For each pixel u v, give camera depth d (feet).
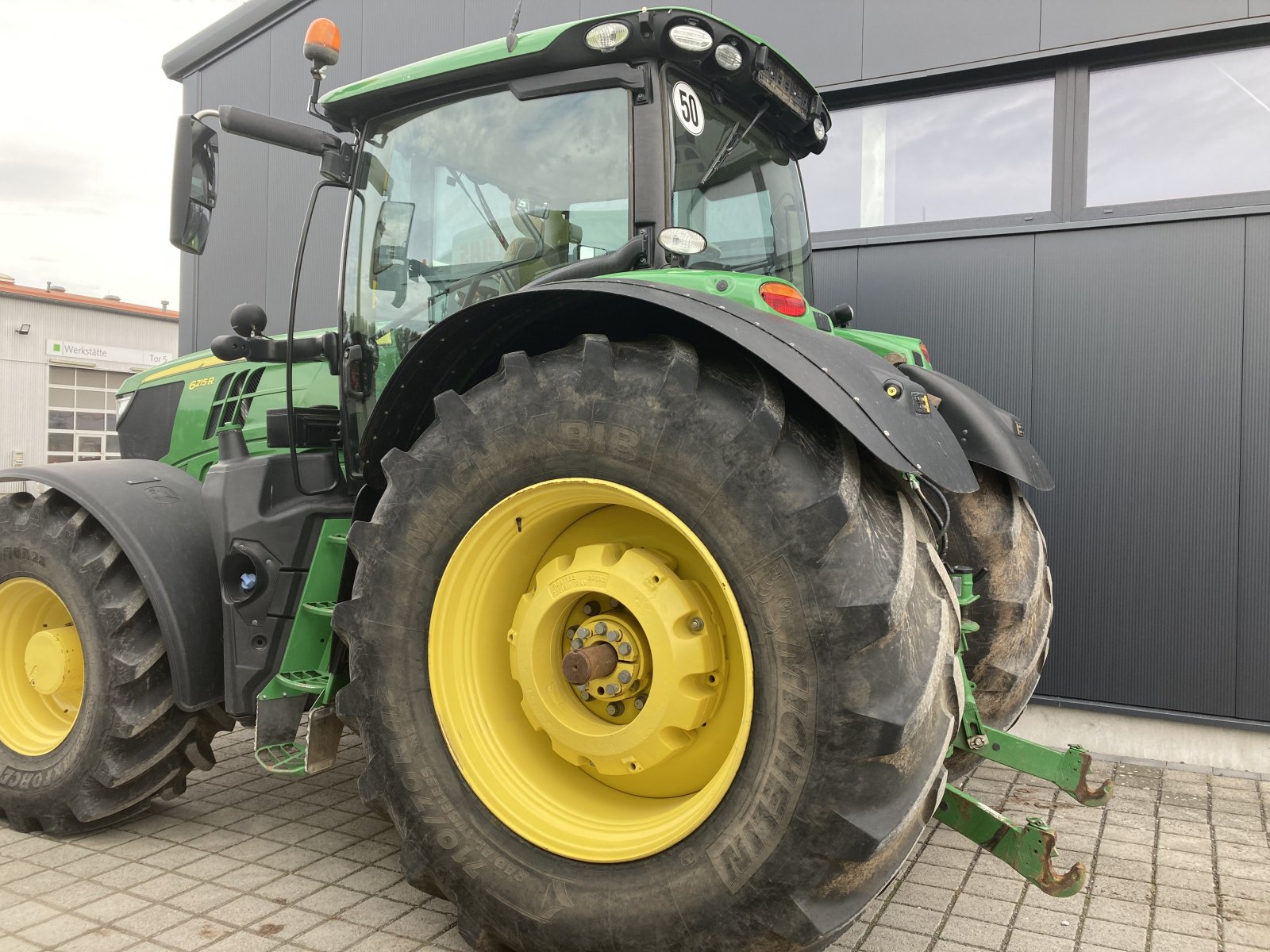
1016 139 13.58
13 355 60.59
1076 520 13.00
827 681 5.58
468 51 8.47
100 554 9.18
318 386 10.62
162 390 12.67
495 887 6.58
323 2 19.19
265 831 9.52
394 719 7.00
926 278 13.92
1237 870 8.86
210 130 9.04
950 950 7.23
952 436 6.58
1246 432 12.05
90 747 8.99
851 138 14.73
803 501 5.74
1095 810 10.56
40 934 7.25
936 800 6.02
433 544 6.97
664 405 6.19
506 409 6.77
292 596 8.78
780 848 5.64
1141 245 12.61
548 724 6.86
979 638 9.81
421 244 9.06
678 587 6.42
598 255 8.11
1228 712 12.21
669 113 7.97
